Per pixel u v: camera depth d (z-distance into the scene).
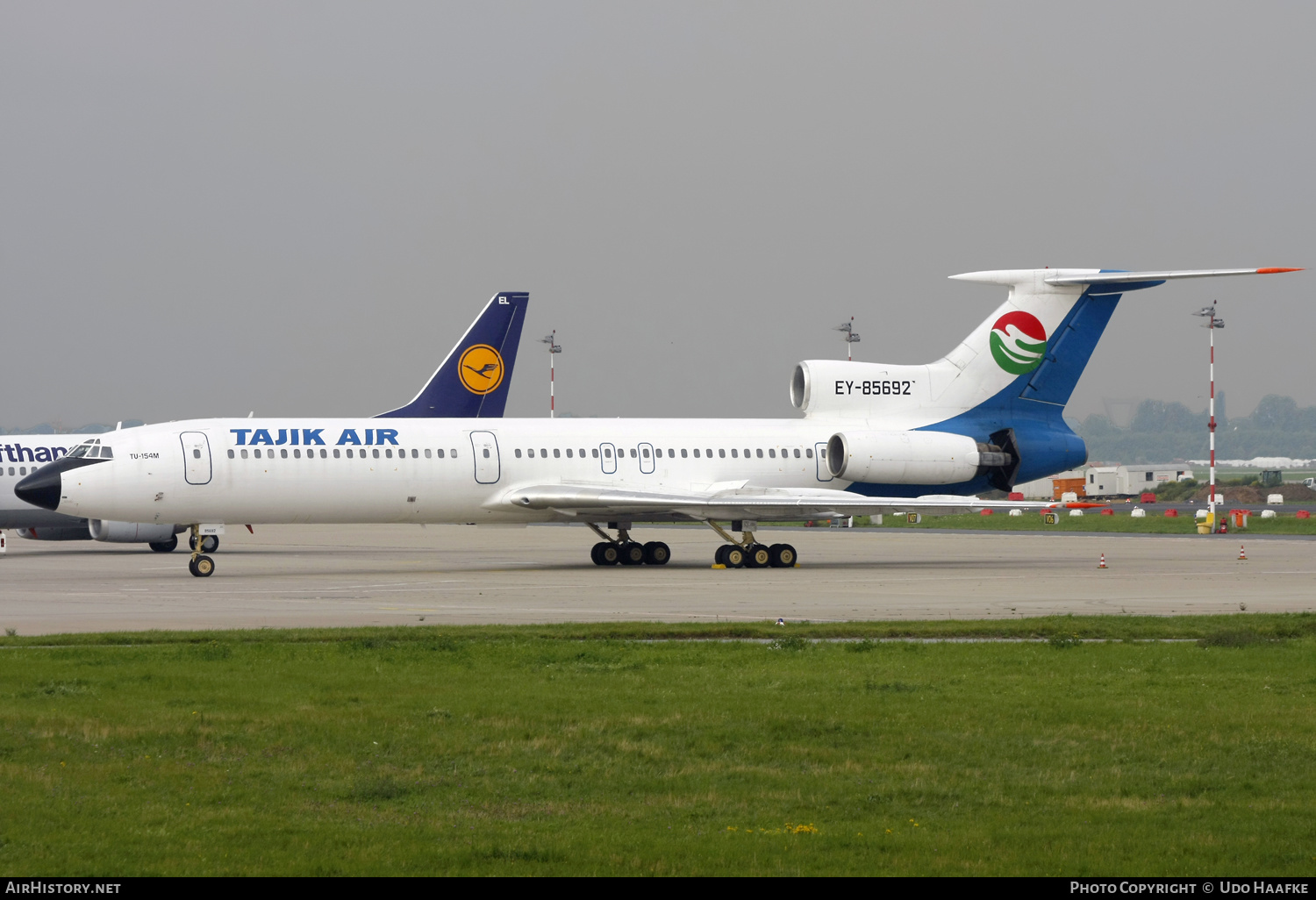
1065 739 59.84
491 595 129.62
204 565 158.62
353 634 94.38
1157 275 173.50
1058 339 184.88
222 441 159.50
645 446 175.50
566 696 69.00
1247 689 71.94
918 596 126.44
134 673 75.31
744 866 42.00
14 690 69.81
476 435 169.38
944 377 184.75
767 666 79.19
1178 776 53.22
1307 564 172.00
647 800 50.00
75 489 154.12
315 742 58.78
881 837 45.03
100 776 52.94
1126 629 97.12
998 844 44.41
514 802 49.75
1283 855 43.06
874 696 69.31
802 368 186.25
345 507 164.00
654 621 105.12
